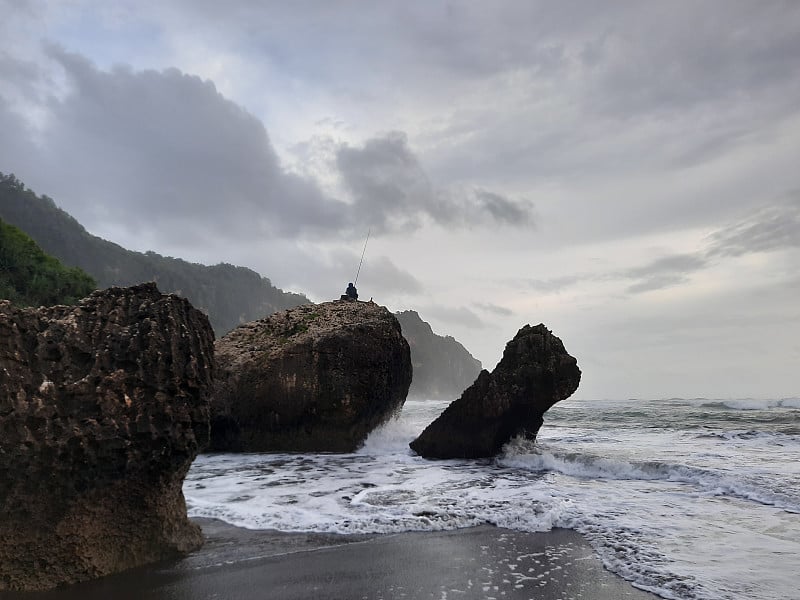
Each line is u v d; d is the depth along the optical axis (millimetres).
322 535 7520
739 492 10023
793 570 5883
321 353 18062
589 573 6008
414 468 13844
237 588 5590
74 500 5621
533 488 10820
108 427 5828
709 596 5184
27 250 37062
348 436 18094
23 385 5582
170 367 6422
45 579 5559
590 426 24734
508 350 16250
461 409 15883
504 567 6234
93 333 6406
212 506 9094
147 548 6379
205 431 6852
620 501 9492
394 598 5324
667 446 17031
